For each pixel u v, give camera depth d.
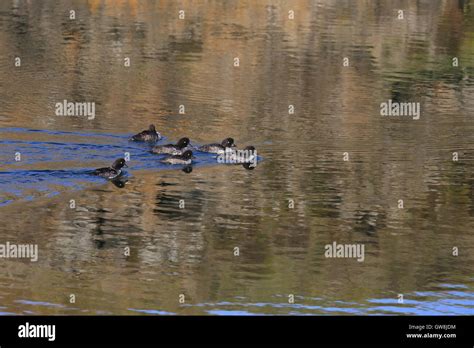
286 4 67.88
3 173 31.03
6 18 60.56
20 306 22.33
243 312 22.41
